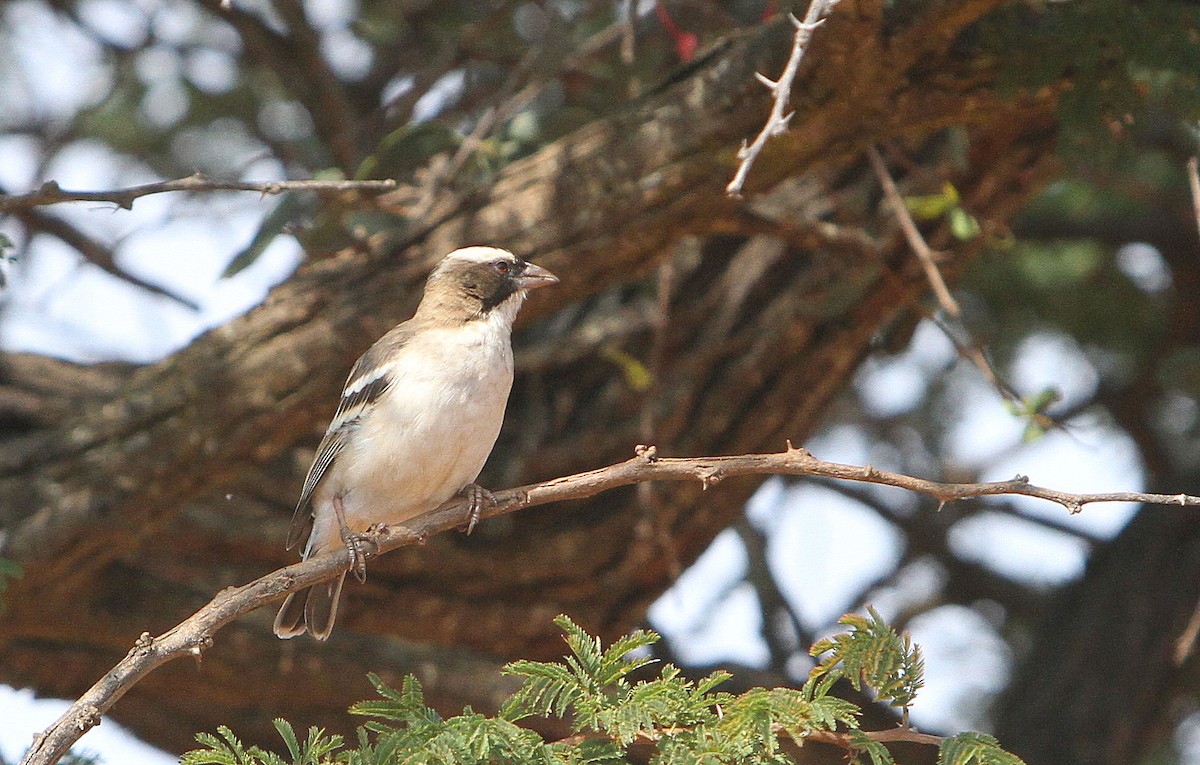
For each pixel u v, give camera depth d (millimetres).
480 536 12594
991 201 11812
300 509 9867
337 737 6348
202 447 10734
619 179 10383
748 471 7117
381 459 9320
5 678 12234
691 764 5969
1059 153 9992
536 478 12570
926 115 9891
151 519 10984
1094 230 15391
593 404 12734
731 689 13180
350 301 10750
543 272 10102
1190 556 14812
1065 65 9555
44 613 11531
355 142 13430
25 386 12461
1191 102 9773
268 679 12227
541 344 12859
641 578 13062
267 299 11016
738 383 12258
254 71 15812
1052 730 14328
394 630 12734
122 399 11000
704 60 10555
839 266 11875
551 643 13180
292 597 9719
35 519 10758
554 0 14211
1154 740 14469
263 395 10656
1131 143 10344
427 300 10008
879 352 13156
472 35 13711
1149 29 9453
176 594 12117
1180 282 15352
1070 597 15391
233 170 15031
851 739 6227
